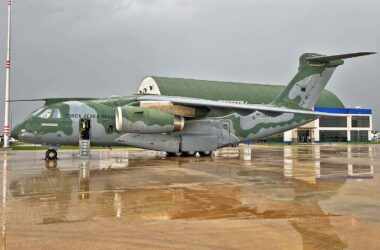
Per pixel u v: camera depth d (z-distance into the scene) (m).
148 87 58.88
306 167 16.89
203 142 23.31
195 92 58.34
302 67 24.86
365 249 5.29
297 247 5.37
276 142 66.88
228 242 5.59
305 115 24.67
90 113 21.27
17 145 48.12
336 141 69.75
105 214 7.37
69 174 13.93
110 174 13.93
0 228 6.30
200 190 10.29
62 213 7.43
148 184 11.39
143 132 21.14
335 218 7.09
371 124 72.00
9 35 39.66
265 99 63.16
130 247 5.34
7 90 39.59
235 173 14.33
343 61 24.94
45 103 22.72
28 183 11.54
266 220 6.95
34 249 5.22
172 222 6.78
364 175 13.84
